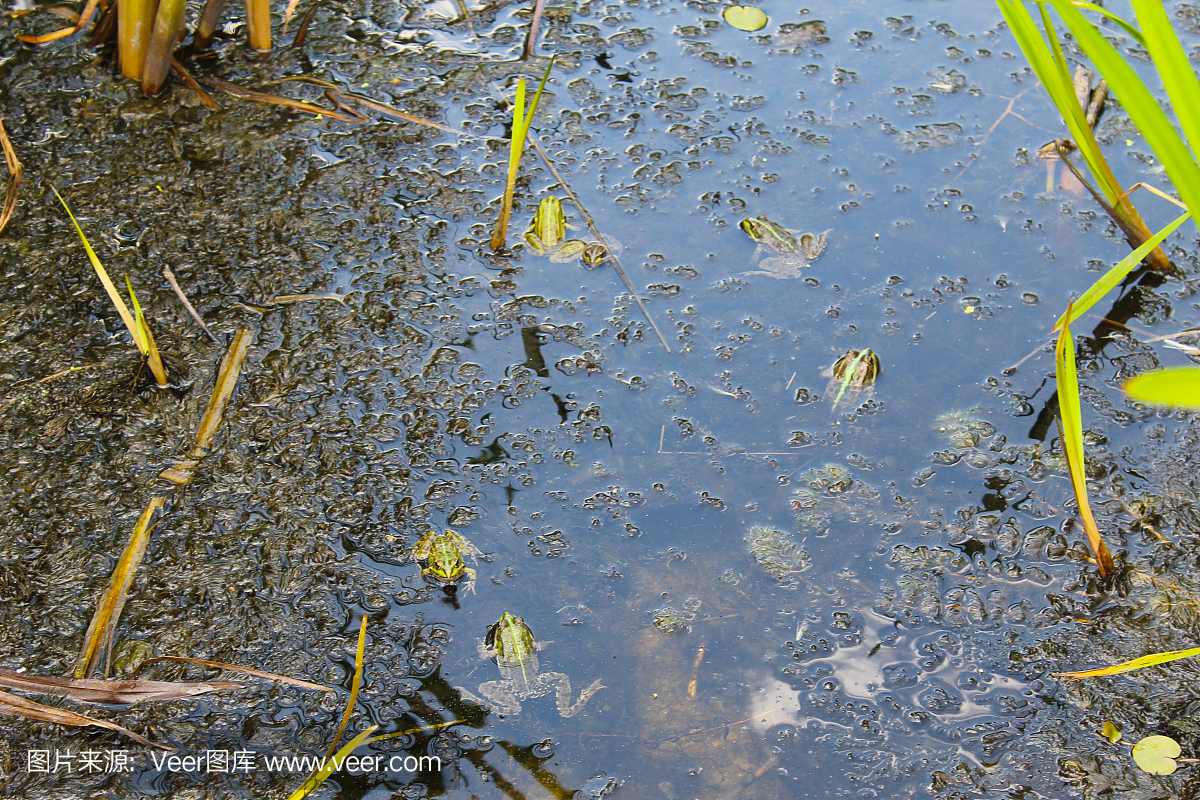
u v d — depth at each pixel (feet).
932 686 8.36
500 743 7.87
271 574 8.80
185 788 7.39
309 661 8.23
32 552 8.80
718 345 11.36
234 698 7.98
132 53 13.41
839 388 10.81
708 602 9.04
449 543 8.87
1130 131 14.21
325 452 9.87
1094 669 8.36
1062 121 14.33
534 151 13.69
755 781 7.76
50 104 13.48
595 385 10.87
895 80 15.14
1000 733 7.98
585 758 7.84
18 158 12.70
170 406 10.11
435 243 12.28
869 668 8.52
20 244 11.66
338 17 15.62
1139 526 9.39
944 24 16.30
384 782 7.53
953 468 10.12
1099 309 11.69
